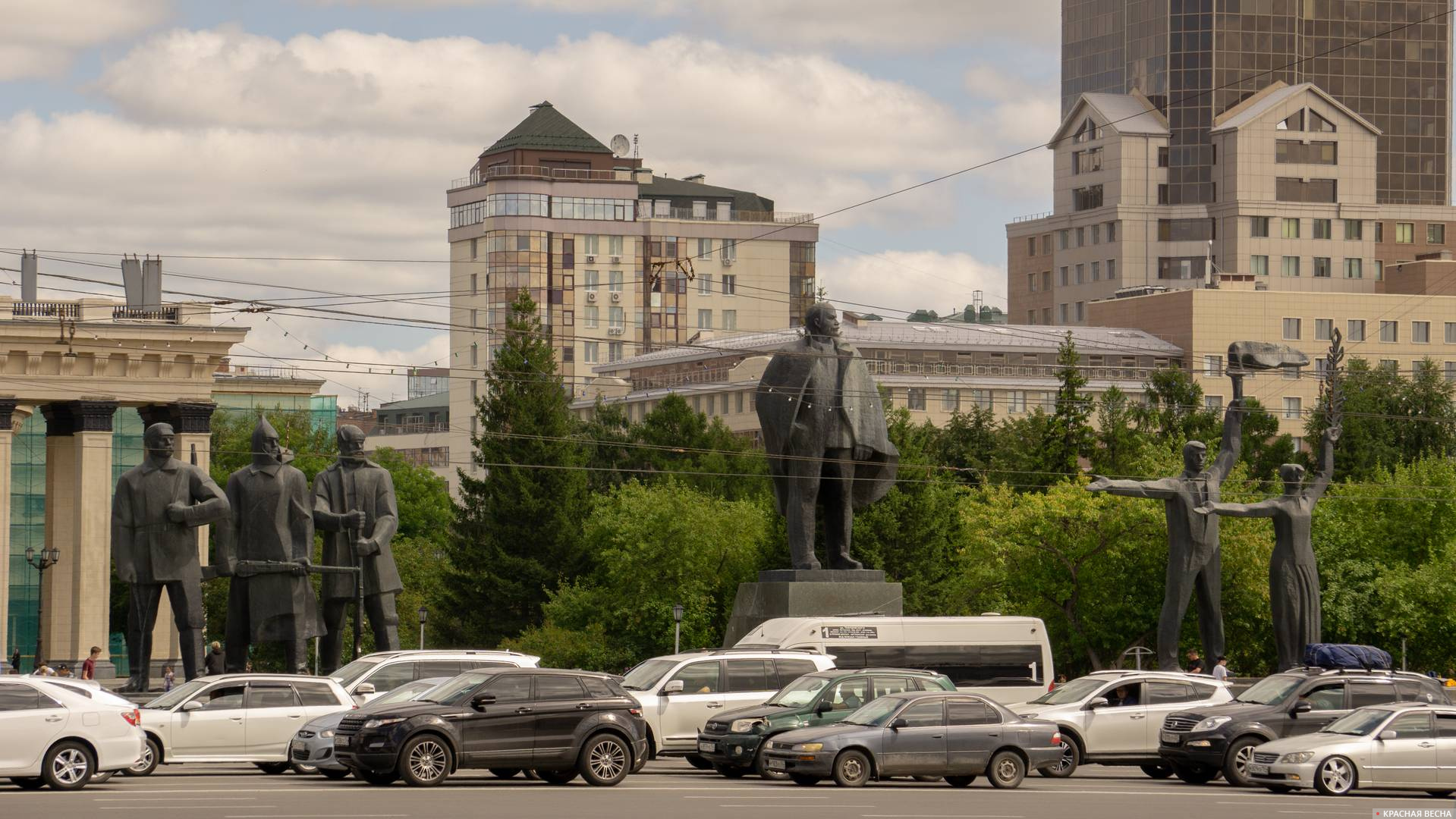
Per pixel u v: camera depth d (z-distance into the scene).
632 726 36.50
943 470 116.00
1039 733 38.09
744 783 37.75
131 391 91.69
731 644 54.66
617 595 95.50
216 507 50.97
